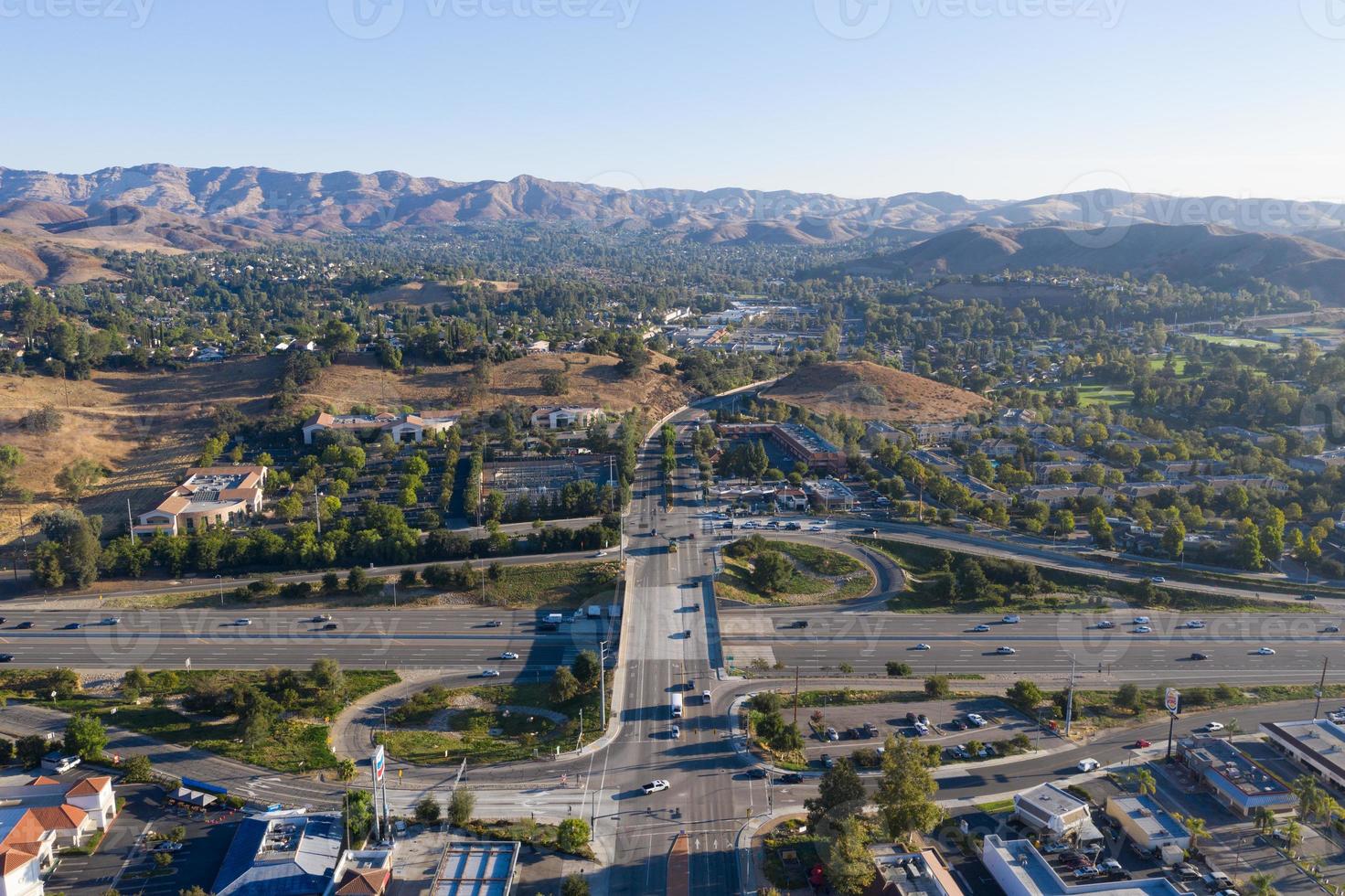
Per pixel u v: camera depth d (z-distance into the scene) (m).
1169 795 102.50
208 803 97.69
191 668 130.12
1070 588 161.00
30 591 157.62
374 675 128.88
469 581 157.12
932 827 90.06
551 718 118.00
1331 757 105.62
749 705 120.06
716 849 91.25
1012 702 122.88
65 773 102.88
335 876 85.06
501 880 84.81
